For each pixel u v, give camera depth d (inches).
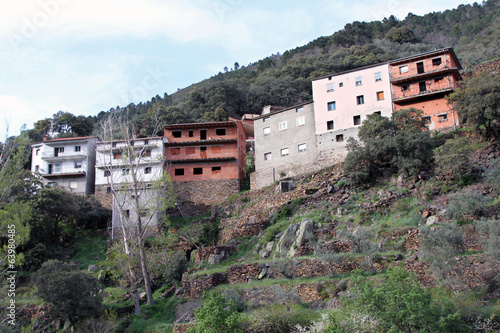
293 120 2343.8
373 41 5541.3
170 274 1557.6
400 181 1699.1
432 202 1485.0
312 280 1234.6
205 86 4077.3
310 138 2256.4
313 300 1161.4
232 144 2519.7
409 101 2128.4
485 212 1275.8
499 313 847.7
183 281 1453.0
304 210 1758.1
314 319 983.0
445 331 805.9
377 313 852.6
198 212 2315.5
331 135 2199.8
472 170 1545.3
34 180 2113.7
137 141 2527.1
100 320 1299.2
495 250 1031.0
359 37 5762.8
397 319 833.5
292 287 1223.5
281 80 4254.4
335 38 5708.7
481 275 1008.2
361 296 898.7
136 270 1604.3
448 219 1332.4
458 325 820.0
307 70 4571.9
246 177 2504.9
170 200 1722.4
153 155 2481.5
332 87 2278.5
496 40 3727.9
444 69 2063.2
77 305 1286.9
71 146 2652.6
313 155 2219.5
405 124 1830.7
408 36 5364.2
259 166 2381.9
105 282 1689.2
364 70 2237.9
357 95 2212.1
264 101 3996.1
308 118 2295.8
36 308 1398.9
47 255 1827.0
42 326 1331.2
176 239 1784.0
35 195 2014.0
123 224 1604.3
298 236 1529.3
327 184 1865.2
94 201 2331.4
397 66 2206.0
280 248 1534.2
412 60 2180.1
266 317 1002.7
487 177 1466.5
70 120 3668.8
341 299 1023.0
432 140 1791.3
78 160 2596.0
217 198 2380.7
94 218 2190.0
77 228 2182.6
